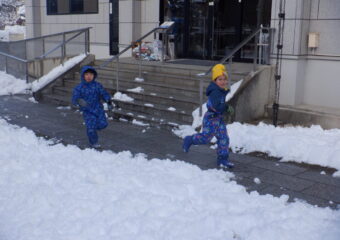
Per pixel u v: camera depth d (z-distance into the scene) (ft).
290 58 28.86
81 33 42.24
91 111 22.90
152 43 42.86
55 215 14.78
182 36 42.60
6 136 24.94
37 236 13.42
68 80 39.68
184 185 16.85
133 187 16.89
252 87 28.35
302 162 21.01
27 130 27.14
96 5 48.80
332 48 28.19
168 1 42.50
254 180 18.40
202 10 40.75
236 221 13.98
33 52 46.42
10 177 18.34
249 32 37.29
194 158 21.74
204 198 15.70
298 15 28.14
